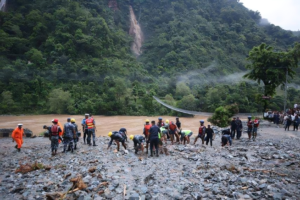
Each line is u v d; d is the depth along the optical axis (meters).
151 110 56.84
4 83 57.38
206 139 13.38
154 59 101.94
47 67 65.75
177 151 10.98
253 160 8.79
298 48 31.34
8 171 8.43
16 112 52.34
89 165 8.45
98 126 34.81
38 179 7.07
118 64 75.00
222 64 99.31
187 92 70.38
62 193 5.73
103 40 86.62
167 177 6.84
